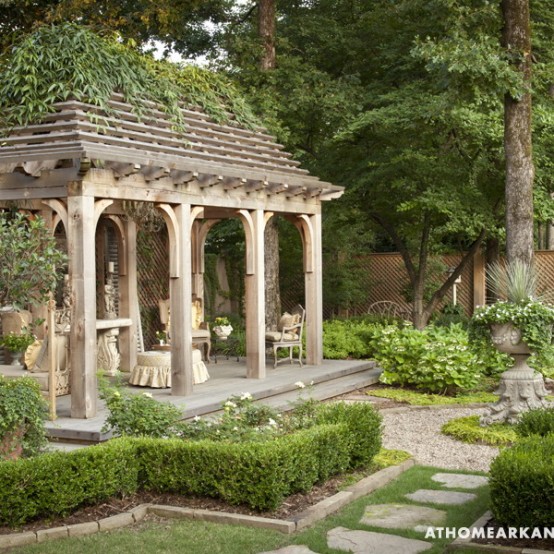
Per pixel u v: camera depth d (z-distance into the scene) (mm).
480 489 6844
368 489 6828
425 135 16344
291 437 6496
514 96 12461
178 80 12461
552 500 5312
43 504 5816
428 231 17422
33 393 6648
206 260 18828
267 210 12430
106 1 17562
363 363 14031
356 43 18250
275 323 17172
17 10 17688
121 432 7141
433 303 18000
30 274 6367
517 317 9195
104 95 10438
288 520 5871
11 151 9344
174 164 9867
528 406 9352
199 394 10531
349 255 21094
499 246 19875
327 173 17719
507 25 12914
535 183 15750
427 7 13977
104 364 12430
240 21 19656
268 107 16625
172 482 6414
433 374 12148
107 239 14305
